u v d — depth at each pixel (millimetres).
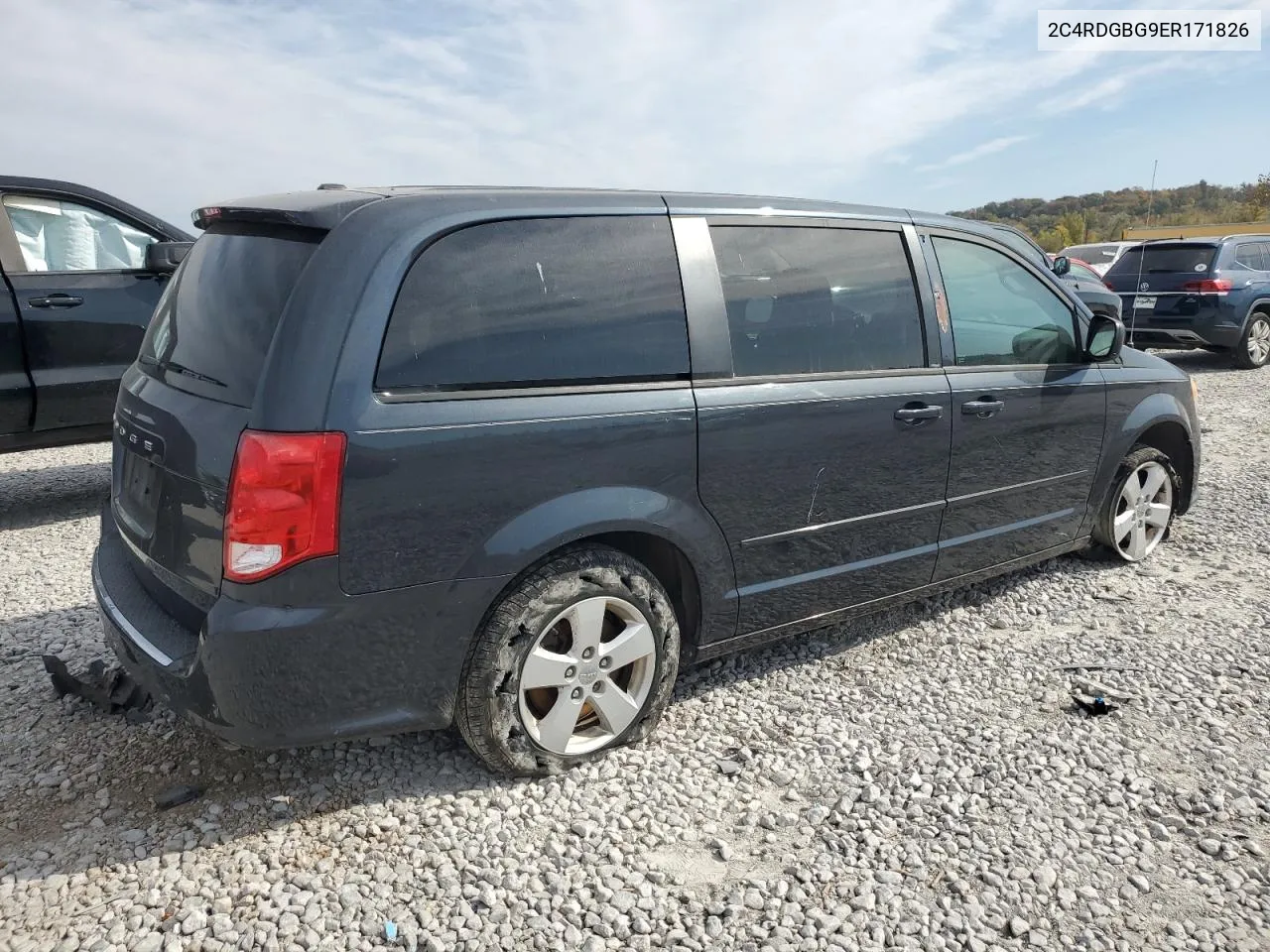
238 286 2611
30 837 2553
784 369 3193
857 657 3756
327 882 2396
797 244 3307
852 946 2213
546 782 2840
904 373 3533
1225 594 4406
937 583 3838
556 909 2328
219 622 2301
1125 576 4645
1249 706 3336
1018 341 4016
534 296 2678
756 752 3053
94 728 3127
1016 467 3973
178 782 2818
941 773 2920
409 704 2555
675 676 3066
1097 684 3500
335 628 2381
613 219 2889
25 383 5609
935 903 2355
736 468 3025
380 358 2404
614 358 2801
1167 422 4820
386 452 2373
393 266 2447
